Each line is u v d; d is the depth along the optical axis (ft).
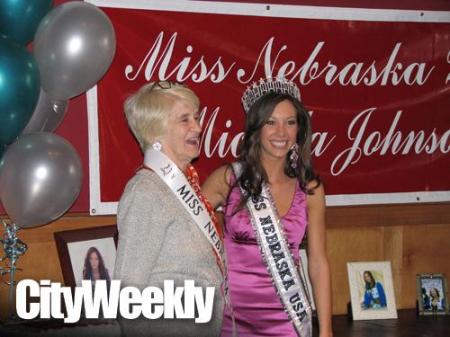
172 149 9.27
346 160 14.79
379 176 15.05
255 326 10.68
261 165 10.79
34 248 12.84
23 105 10.14
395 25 15.03
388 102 15.05
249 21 14.02
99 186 13.19
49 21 10.65
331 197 14.71
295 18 14.32
